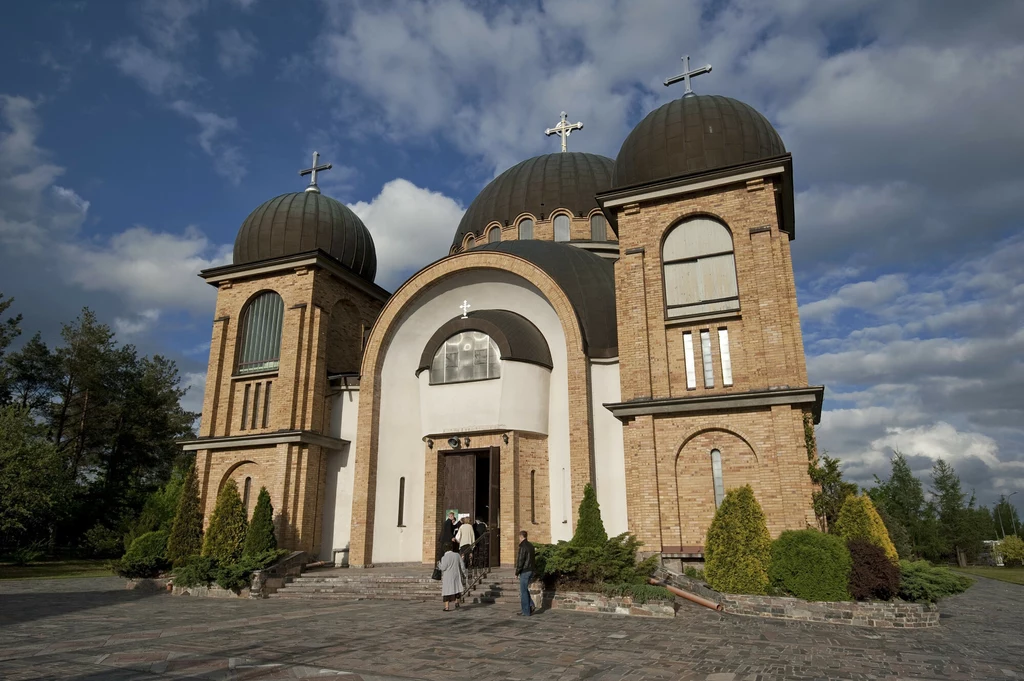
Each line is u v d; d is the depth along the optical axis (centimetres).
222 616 1579
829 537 1561
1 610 1720
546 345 2420
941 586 1528
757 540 1625
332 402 2767
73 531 4209
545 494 2273
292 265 2792
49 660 1038
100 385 4475
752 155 2159
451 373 2392
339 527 2592
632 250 2166
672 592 1608
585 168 3416
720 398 1903
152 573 2361
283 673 941
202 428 2739
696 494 1919
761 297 1972
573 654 1076
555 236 3269
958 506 5906
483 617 1477
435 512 2328
